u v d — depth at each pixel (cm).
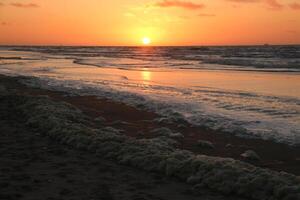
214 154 1259
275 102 2175
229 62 5759
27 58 8306
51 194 833
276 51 10050
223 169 938
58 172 987
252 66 5041
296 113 1858
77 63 6188
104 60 7300
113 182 927
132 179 952
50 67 5269
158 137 1397
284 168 1126
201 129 1597
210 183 904
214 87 2888
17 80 3291
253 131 1541
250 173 919
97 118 1748
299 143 1375
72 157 1129
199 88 2839
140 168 1039
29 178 932
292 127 1588
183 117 1788
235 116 1816
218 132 1545
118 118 1811
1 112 1764
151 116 1852
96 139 1234
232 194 866
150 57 8831
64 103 1944
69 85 3055
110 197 827
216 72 4247
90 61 6856
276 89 2730
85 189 871
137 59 7762
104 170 1016
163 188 898
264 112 1897
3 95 2117
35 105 1819
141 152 1108
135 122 1728
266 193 838
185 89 2786
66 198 813
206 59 7006
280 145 1360
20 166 1027
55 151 1185
